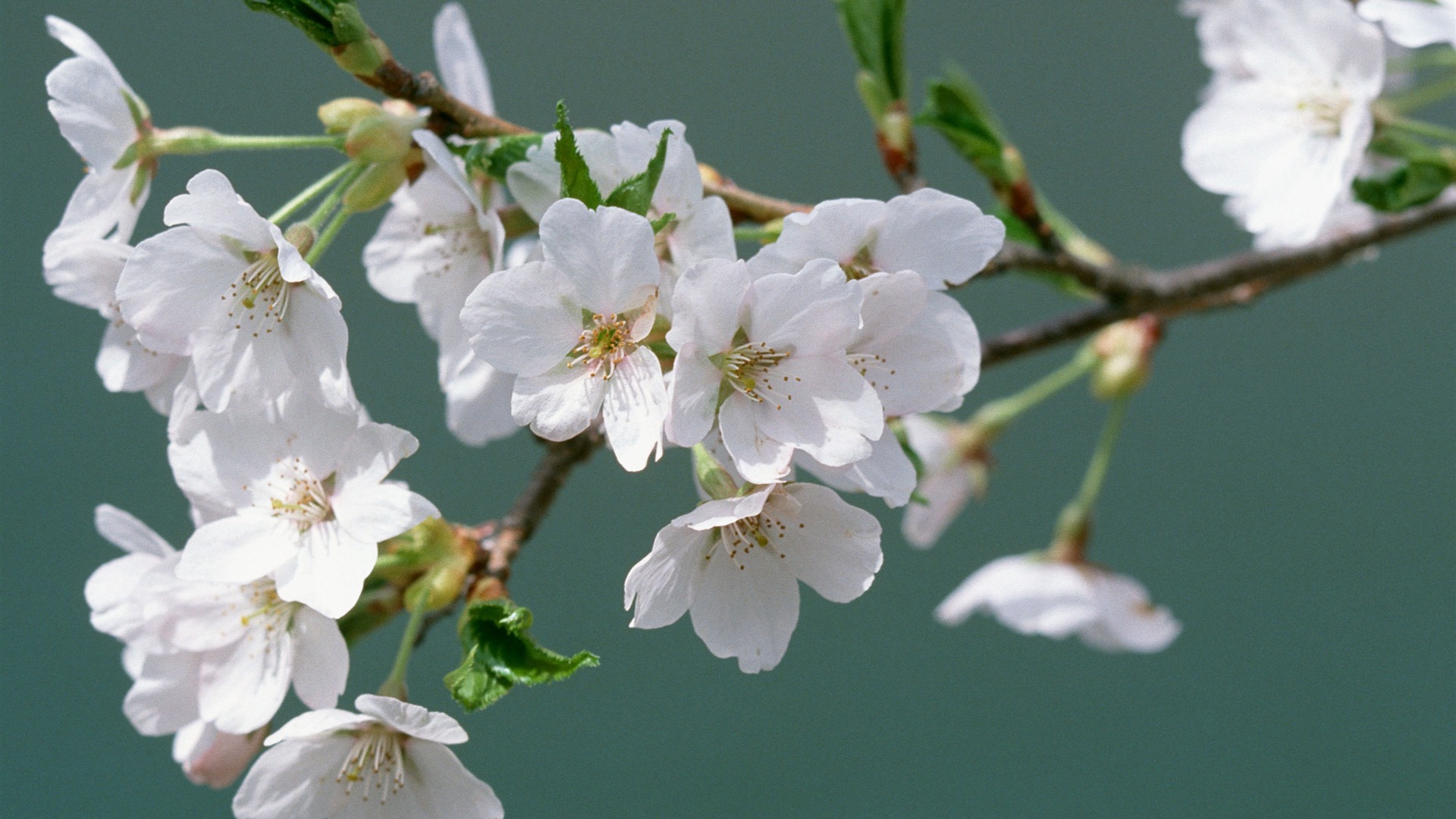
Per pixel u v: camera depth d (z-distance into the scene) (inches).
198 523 54.2
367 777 53.8
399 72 54.1
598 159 53.8
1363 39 55.9
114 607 54.7
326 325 53.7
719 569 53.6
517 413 53.0
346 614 54.4
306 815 53.9
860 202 53.2
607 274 52.9
